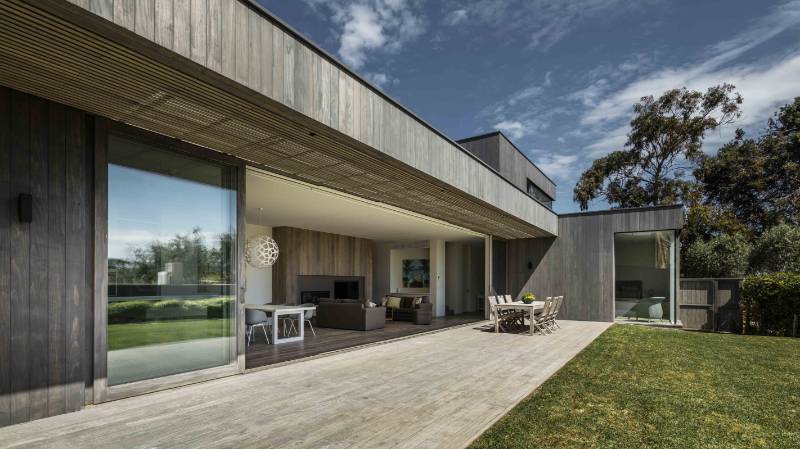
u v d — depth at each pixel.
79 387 3.61
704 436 3.16
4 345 3.20
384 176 6.05
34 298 3.36
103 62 2.92
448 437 3.13
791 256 13.14
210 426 3.30
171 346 4.37
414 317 11.16
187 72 3.07
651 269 13.04
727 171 19.80
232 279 5.03
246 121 4.00
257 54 3.43
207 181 4.80
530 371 5.32
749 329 10.00
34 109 3.42
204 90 3.36
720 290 10.68
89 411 3.58
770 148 19.20
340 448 2.93
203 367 4.66
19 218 3.29
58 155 3.54
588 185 21.59
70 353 3.55
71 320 3.57
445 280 14.99
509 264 13.42
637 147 20.84
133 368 4.04
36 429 3.18
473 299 16.08
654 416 3.58
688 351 6.82
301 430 3.25
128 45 2.71
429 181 6.35
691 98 19.48
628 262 13.46
